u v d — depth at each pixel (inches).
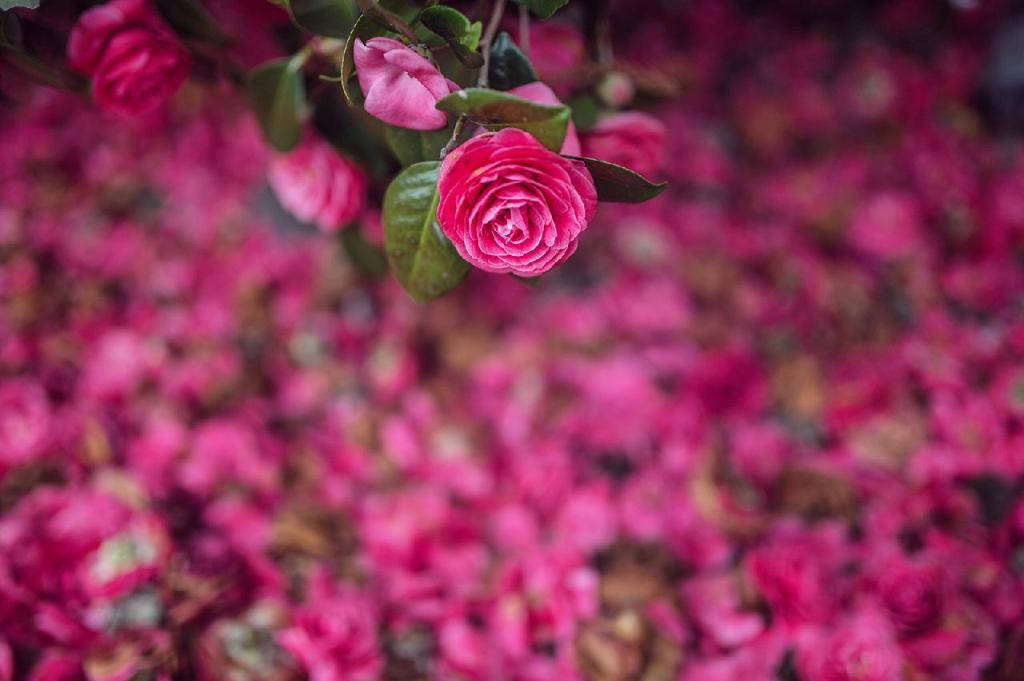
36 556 33.8
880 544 37.3
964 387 42.4
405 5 26.1
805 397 43.6
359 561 36.9
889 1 65.8
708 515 38.2
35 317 45.1
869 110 60.4
